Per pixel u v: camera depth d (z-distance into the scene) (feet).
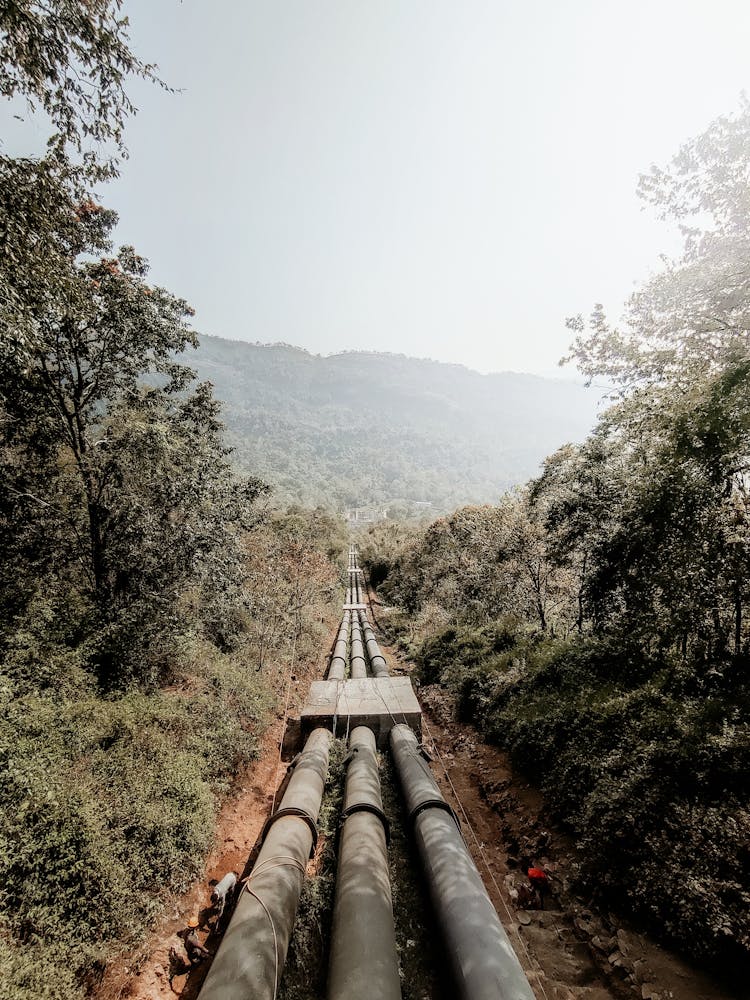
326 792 26.11
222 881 18.72
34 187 17.12
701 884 14.38
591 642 30.37
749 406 17.94
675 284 23.04
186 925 17.66
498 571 46.32
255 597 46.39
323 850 21.70
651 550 22.41
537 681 31.12
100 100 16.93
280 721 36.47
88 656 26.12
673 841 16.19
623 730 21.77
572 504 31.40
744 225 21.08
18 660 22.18
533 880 19.04
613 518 27.73
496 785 26.32
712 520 20.06
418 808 21.86
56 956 13.76
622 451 29.48
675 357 24.59
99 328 29.81
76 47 15.51
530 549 40.63
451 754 31.73
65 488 32.19
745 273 19.89
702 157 21.36
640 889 15.69
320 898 18.52
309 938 16.98
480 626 49.88
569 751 23.12
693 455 19.66
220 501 37.60
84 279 26.25
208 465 37.04
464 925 14.52
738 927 13.23
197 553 32.68
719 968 13.65
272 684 40.34
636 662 26.30
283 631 49.98
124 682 27.37
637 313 25.62
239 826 23.86
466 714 36.17
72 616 27.27
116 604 30.76
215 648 37.93
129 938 15.97
